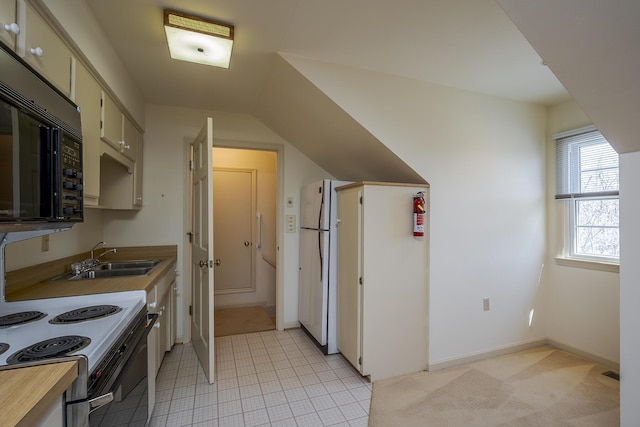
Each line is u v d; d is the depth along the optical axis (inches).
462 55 85.4
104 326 45.1
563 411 78.6
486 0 63.4
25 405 25.1
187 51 77.9
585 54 48.3
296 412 77.6
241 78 98.8
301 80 90.3
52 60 49.8
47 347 36.9
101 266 100.3
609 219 106.3
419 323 99.7
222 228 170.4
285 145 135.9
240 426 72.2
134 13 67.4
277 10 67.3
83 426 32.9
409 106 99.1
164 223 118.9
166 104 119.3
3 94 33.6
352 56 86.5
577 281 112.0
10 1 39.6
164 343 100.5
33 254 68.0
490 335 110.2
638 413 57.7
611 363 101.9
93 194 67.3
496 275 111.0
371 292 93.8
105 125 74.4
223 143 127.0
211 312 89.4
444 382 92.7
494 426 73.0
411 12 67.4
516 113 115.4
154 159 118.2
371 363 93.4
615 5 40.6
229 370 98.2
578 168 113.5
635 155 59.0
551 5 43.9
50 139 43.4
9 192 35.7
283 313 134.9
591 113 57.4
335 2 64.5
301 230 135.1
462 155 106.3
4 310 52.1
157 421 73.4
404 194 98.1
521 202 115.8
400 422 74.2
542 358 109.0
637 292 58.3
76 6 57.2
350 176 135.5
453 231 104.5
